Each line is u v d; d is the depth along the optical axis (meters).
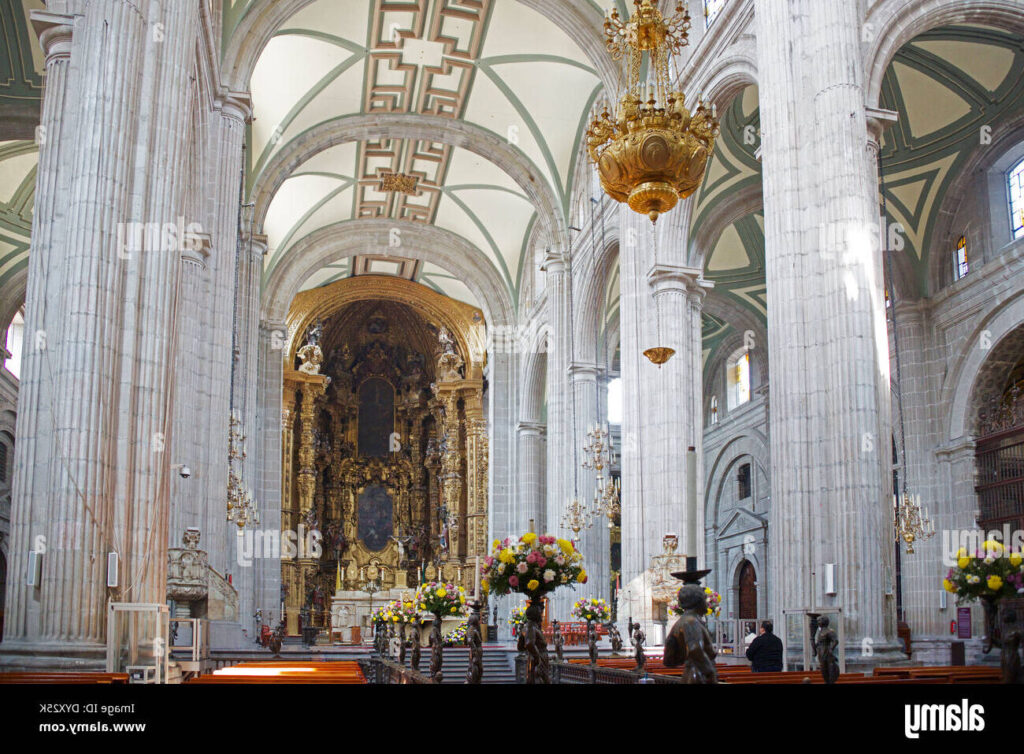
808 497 13.77
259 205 28.66
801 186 14.67
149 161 12.08
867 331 13.62
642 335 22.33
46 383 11.02
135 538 11.40
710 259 29.14
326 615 40.91
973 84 20.75
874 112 14.55
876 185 14.45
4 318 26.45
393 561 43.41
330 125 29.19
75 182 11.37
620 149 11.79
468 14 25.38
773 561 14.17
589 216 28.38
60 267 11.34
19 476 10.84
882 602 12.95
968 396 22.25
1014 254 20.80
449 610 14.92
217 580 18.16
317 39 25.73
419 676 9.14
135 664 10.88
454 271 37.03
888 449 13.51
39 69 19.69
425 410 44.75
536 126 28.89
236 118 20.48
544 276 34.59
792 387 14.10
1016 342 21.53
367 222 35.97
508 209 34.38
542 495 36.00
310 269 36.00
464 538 40.94
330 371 44.19
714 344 35.31
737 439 33.88
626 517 21.88
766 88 15.28
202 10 16.95
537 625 8.59
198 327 17.58
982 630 20.98
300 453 40.56
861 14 15.19
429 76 28.02
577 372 29.12
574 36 23.94
